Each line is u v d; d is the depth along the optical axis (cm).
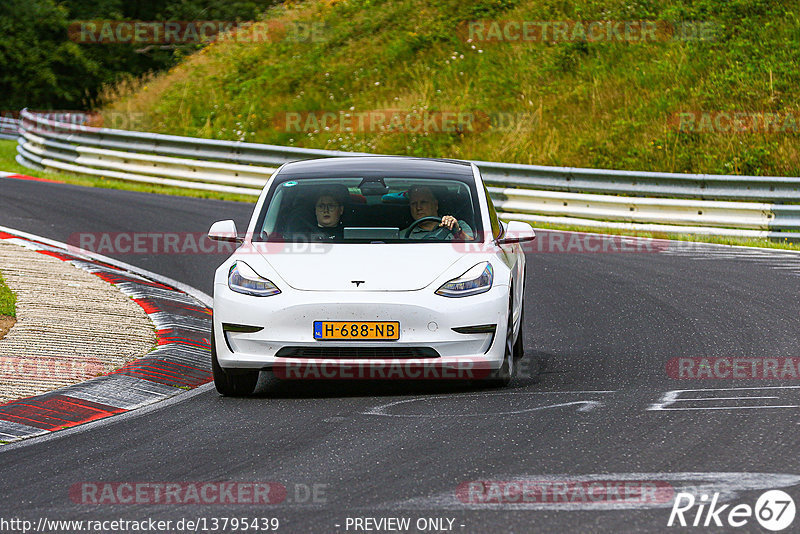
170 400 2680
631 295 4312
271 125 10300
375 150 9338
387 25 11631
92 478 1911
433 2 11794
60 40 16338
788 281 4594
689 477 1778
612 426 2178
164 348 3206
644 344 3344
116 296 3988
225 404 2600
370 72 10781
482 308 2595
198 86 11244
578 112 9256
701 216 6462
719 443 2009
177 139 8244
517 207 7119
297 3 13425
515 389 2689
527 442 2066
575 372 2928
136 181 8344
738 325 3606
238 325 2606
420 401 2542
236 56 11750
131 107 11138
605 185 6912
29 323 3394
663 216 6575
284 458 2009
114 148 8631
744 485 1722
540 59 10150
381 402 2547
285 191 2958
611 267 5112
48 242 5375
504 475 1830
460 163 3200
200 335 3494
